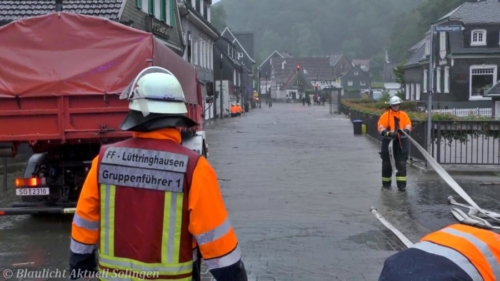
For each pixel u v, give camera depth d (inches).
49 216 395.9
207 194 119.0
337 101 2249.0
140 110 121.6
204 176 119.8
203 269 262.8
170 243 118.6
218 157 746.8
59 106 349.7
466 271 95.5
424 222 357.4
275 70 5605.3
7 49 353.7
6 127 350.0
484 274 96.4
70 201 369.7
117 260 120.3
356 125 1126.4
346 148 856.3
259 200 438.6
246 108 2551.7
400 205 413.1
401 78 2503.7
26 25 354.9
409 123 471.8
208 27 1593.3
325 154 773.9
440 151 604.7
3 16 633.6
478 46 1843.0
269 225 353.4
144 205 119.3
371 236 324.8
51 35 356.8
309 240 316.8
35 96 349.1
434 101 1963.6
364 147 869.2
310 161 694.5
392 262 101.4
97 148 376.2
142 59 358.6
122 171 121.0
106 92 349.7
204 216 118.0
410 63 2308.1
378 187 494.0
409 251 102.9
